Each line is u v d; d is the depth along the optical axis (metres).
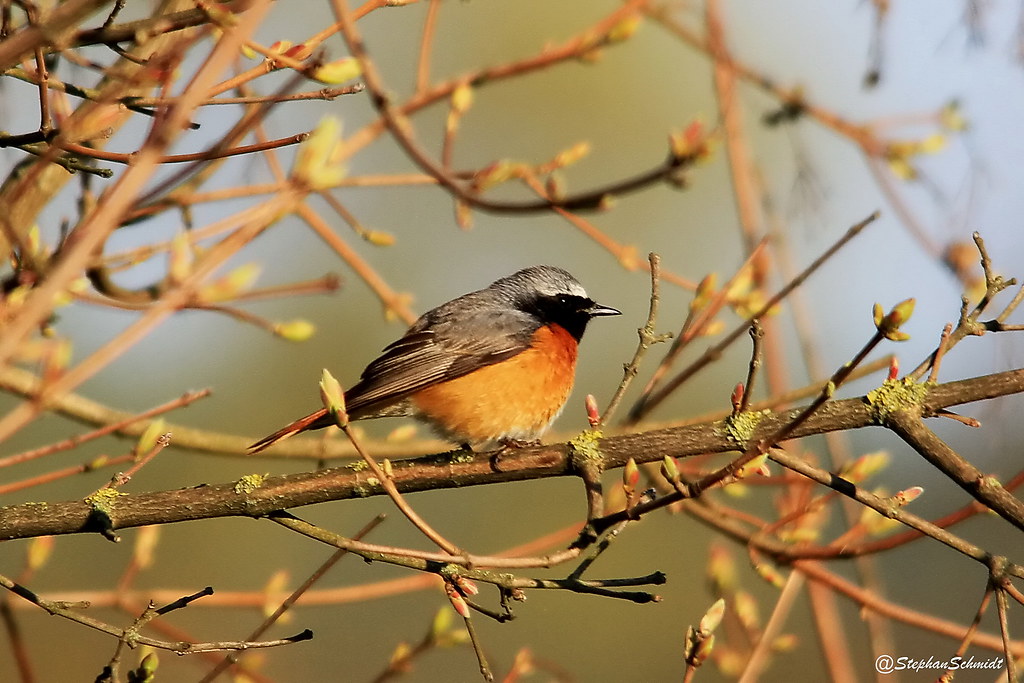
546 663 10.52
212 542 16.91
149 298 9.79
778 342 11.41
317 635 16.59
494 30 18.86
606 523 7.92
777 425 8.89
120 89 6.33
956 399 8.68
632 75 18.94
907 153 10.78
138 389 17.14
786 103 11.41
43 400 5.32
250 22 5.18
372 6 7.26
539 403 11.85
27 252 6.59
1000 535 17.64
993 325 8.57
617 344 18.64
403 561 8.03
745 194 11.42
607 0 18.89
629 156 19.12
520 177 9.84
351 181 8.97
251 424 17.39
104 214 4.83
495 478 9.22
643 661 16.78
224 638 16.41
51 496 16.28
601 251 19.06
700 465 10.66
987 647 9.16
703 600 17.14
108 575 16.30
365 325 18.16
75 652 15.59
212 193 7.57
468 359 11.59
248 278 7.01
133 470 7.85
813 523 10.45
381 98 9.60
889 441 18.31
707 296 10.50
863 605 9.59
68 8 5.32
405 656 9.37
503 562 7.61
